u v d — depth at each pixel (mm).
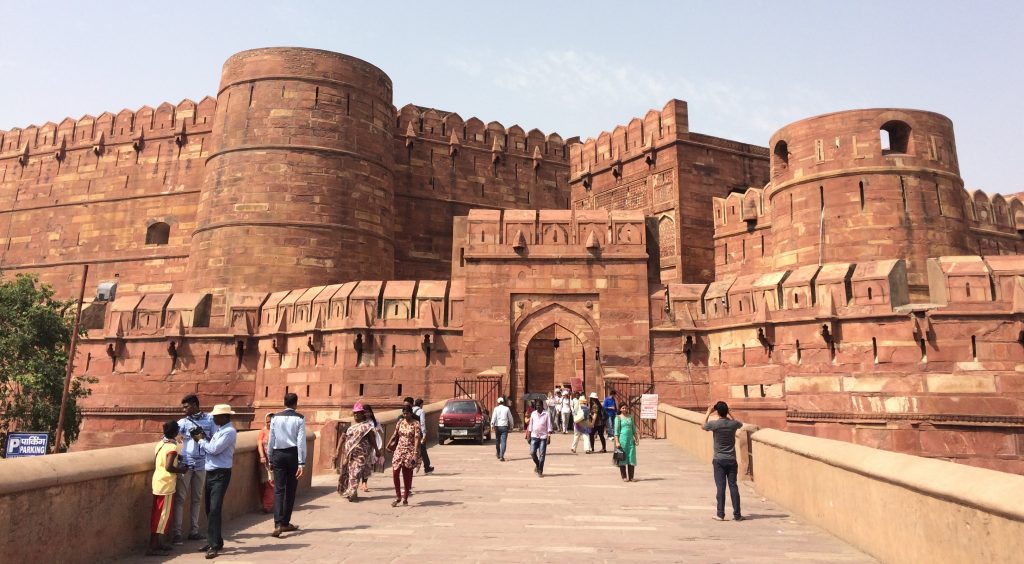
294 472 8859
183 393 29047
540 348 40281
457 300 27359
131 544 7637
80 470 6750
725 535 8562
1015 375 19688
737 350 25281
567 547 7875
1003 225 34188
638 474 14555
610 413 20172
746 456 13383
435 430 22281
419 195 40906
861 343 21734
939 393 20234
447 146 42469
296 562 7262
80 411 28703
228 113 34125
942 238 25641
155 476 7828
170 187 40906
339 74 34656
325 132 33750
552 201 45438
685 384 26375
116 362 29609
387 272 35469
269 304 29781
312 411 27016
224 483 7910
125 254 40938
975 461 19656
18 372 26938
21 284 29016
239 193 32656
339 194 33469
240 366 29391
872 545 7367
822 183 26938
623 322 26844
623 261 27328
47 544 6324
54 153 44125
